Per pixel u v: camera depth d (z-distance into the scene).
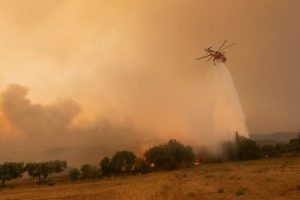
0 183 125.75
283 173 56.97
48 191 79.69
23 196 69.44
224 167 95.62
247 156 126.44
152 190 50.31
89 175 118.56
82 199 53.78
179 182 61.78
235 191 41.31
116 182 89.94
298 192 35.66
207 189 45.88
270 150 127.00
